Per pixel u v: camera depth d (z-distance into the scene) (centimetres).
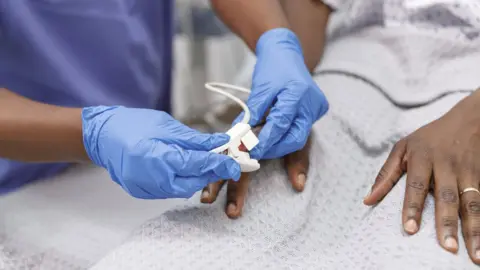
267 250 59
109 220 76
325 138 75
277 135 66
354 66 86
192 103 152
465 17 83
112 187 84
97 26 89
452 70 81
